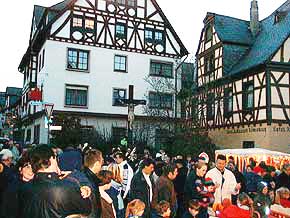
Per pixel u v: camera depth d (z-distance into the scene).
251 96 19.97
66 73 25.05
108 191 5.57
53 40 24.89
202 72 25.09
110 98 26.00
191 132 20.27
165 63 27.94
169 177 6.14
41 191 3.10
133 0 27.38
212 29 24.09
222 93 22.34
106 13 26.45
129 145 17.02
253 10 24.08
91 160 4.25
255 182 8.63
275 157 12.12
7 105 50.97
